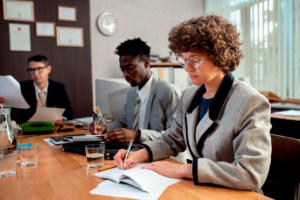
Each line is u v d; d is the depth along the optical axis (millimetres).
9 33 3467
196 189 813
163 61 4312
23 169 1037
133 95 1792
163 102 1592
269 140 859
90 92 3977
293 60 3986
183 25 982
